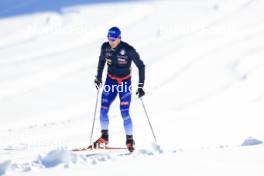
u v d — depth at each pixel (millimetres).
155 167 13023
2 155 19266
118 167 13070
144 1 83875
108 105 19812
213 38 67000
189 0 85312
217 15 76188
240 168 12906
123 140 25297
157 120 33500
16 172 12961
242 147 16297
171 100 47625
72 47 64750
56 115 44656
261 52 60812
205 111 37000
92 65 58938
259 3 80688
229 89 50219
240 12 77250
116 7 79312
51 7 79562
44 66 58250
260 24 71938
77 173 12297
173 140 24656
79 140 26234
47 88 52281
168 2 83750
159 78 54469
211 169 12805
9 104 47719
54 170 12820
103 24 71750
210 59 59906
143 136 26234
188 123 30719
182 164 13445
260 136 26016
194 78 54406
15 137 27656
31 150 21391
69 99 49438
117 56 19438
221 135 26234
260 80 51750
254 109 35406
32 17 74688
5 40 66562
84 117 43031
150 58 60188
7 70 56875
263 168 12891
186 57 60562
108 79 19875
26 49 63781
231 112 34750
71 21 72812
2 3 82312
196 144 23250
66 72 56719
